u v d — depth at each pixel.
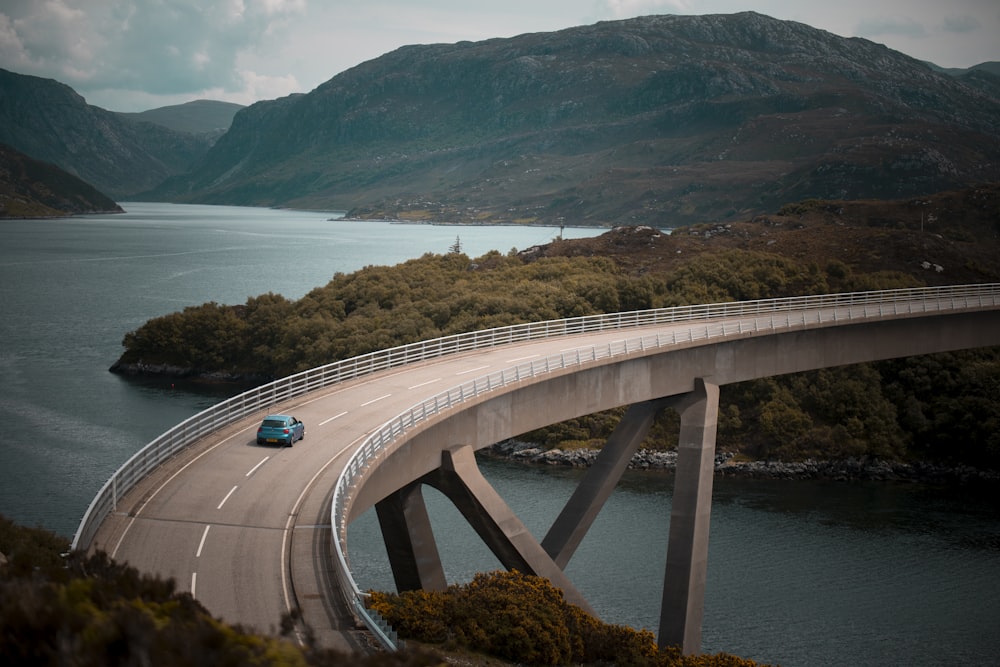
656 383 66.62
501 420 54.12
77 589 15.80
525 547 50.28
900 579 71.69
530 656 31.20
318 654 15.70
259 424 48.06
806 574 72.31
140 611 15.45
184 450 42.91
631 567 72.00
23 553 22.23
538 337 78.12
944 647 60.66
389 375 61.53
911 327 89.75
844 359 84.25
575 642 34.22
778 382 114.38
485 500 49.22
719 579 70.88
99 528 32.44
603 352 61.62
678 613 60.78
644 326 86.06
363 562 70.06
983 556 77.31
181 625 15.21
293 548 31.58
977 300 96.38
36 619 14.16
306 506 35.78
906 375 115.25
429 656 17.38
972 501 94.50
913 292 126.81
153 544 31.33
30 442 95.50
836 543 79.75
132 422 107.12
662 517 84.31
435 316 125.75
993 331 97.56
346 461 41.62
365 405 52.53
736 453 106.75
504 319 116.38
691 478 66.00
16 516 73.50
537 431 108.38
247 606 26.88
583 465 102.69
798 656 59.22
